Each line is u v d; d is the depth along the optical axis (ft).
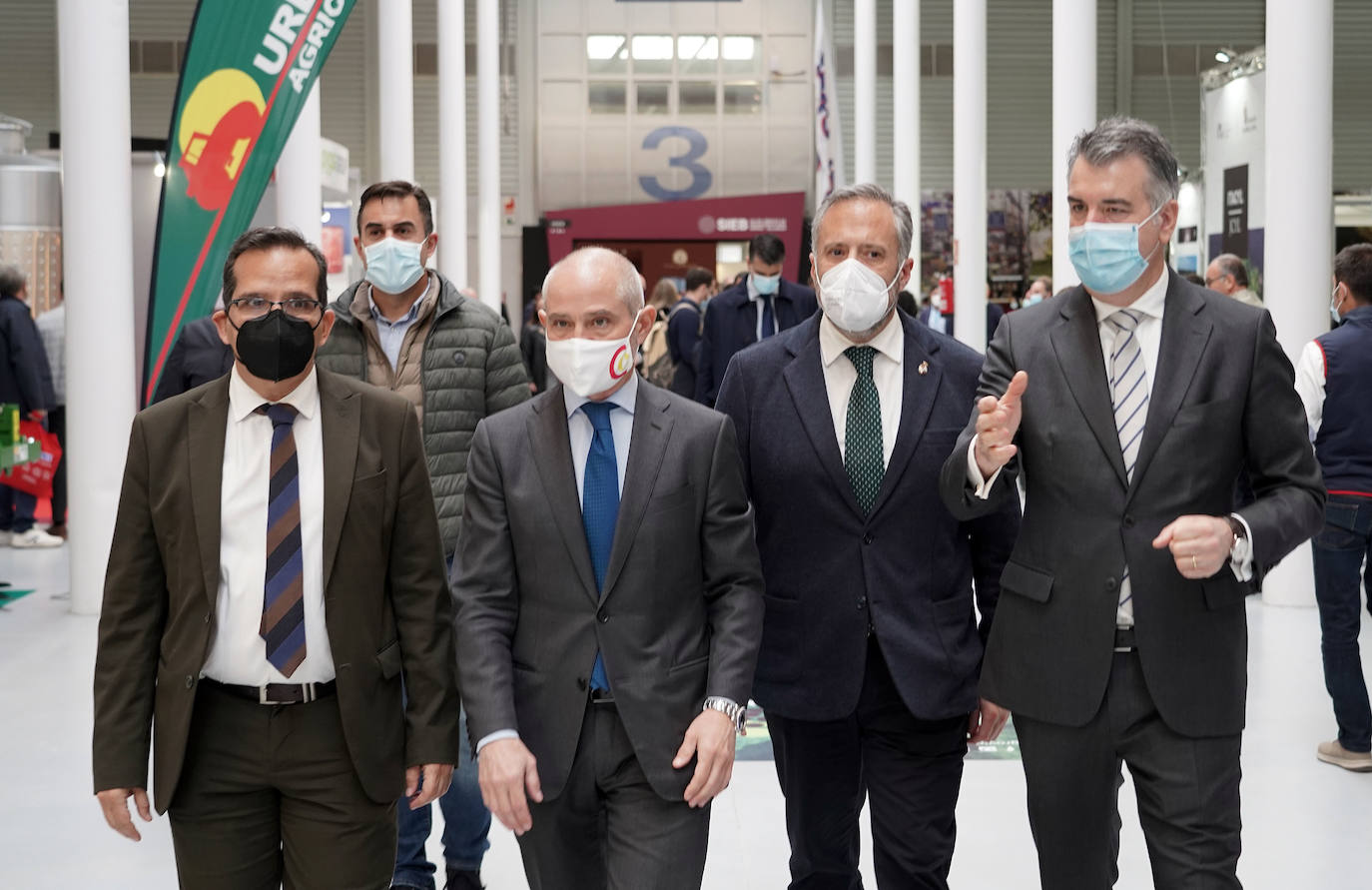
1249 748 16.43
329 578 7.59
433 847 13.51
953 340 9.71
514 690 7.95
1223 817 7.79
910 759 9.38
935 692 9.11
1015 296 79.00
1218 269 24.54
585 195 77.05
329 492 7.63
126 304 24.52
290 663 7.48
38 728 17.58
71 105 24.00
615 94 77.05
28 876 12.71
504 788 7.42
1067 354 8.07
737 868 12.96
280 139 20.34
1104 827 8.15
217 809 7.68
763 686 9.51
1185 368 7.88
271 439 7.64
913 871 9.37
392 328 12.02
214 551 7.45
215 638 7.52
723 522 8.06
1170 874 7.80
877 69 77.30
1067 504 7.97
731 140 77.15
